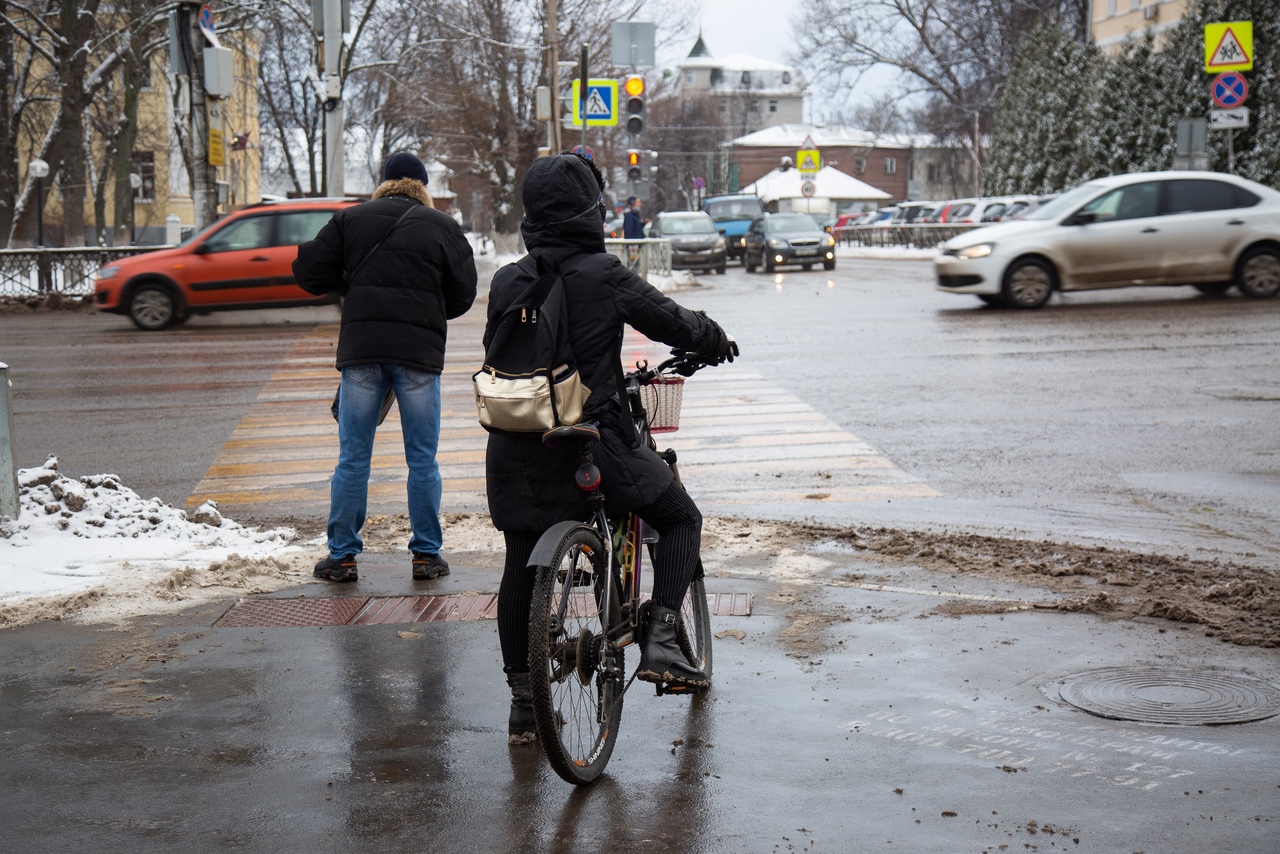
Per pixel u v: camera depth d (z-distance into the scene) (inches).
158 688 198.7
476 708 189.8
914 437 417.7
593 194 169.3
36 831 150.1
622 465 166.9
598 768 163.3
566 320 163.6
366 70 1802.4
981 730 177.3
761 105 6195.9
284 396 523.5
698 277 1390.3
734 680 199.9
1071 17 2357.3
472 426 452.4
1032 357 587.8
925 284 1113.4
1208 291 832.9
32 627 229.0
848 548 281.7
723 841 145.7
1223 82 984.3
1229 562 270.7
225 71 882.8
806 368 573.9
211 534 292.7
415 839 147.6
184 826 151.3
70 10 1443.2
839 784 160.7
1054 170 1786.4
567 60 1771.7
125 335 773.3
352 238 252.1
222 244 812.0
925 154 3668.8
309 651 215.8
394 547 290.7
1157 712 182.1
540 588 154.3
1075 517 315.3
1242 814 149.5
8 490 278.8
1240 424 428.8
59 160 1504.7
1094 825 147.3
